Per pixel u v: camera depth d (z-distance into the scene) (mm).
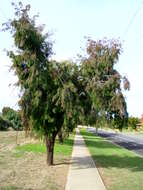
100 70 13320
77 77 13812
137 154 22344
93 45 13391
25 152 20500
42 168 13992
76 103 13047
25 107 12992
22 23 12539
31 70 12531
